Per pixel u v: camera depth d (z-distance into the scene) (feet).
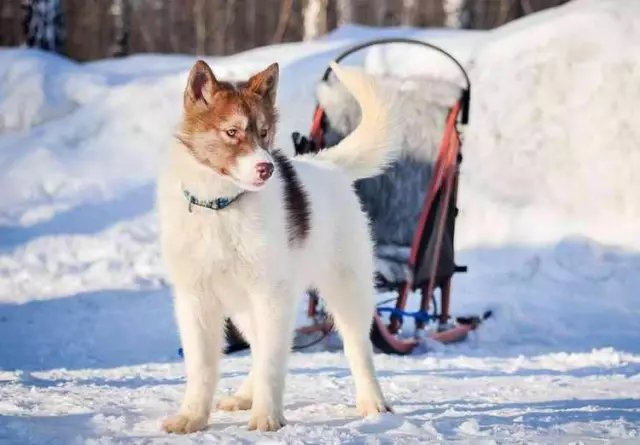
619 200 39.17
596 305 33.47
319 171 18.45
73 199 43.80
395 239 28.53
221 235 15.80
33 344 28.02
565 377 21.80
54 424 15.33
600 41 42.06
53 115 49.24
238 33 108.27
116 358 25.94
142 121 47.78
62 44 67.00
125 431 15.01
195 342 16.07
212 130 15.93
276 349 15.85
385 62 44.70
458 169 28.22
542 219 39.09
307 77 46.01
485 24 93.25
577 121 40.93
